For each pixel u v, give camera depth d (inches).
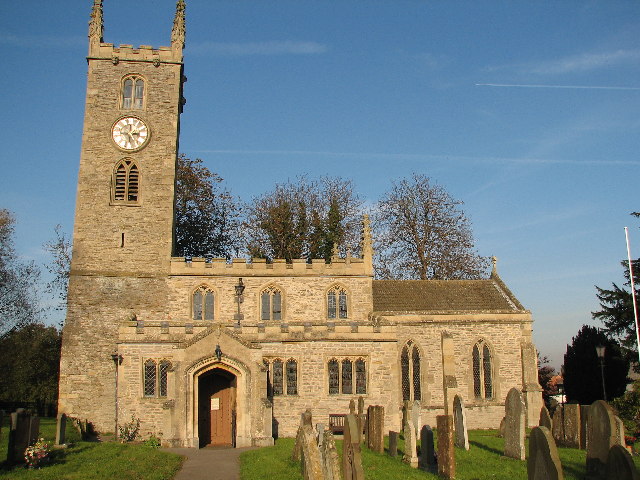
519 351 1872.5
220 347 1467.8
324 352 1598.2
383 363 1614.2
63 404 1673.2
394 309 1894.7
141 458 1092.5
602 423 883.4
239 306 1675.7
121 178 1844.2
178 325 1560.0
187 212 2618.1
